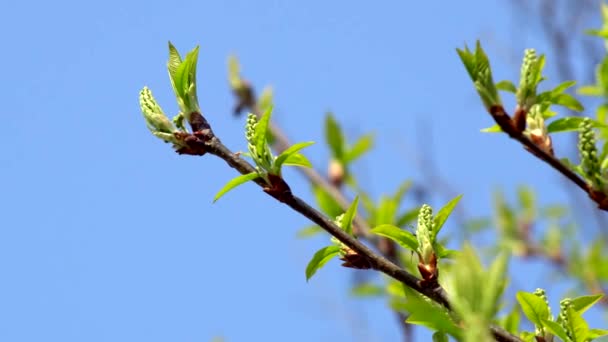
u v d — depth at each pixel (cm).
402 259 108
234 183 84
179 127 85
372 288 112
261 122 84
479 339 68
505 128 85
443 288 83
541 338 83
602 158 85
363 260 84
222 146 85
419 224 84
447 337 79
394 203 112
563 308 83
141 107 85
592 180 84
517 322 89
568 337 82
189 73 85
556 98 86
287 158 84
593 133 84
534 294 83
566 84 86
